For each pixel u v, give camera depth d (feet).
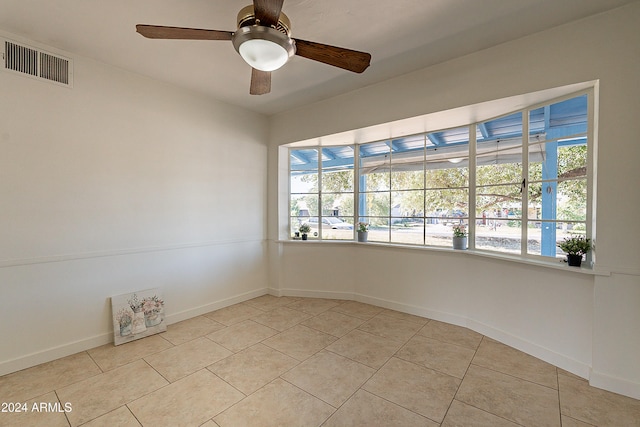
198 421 5.41
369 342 8.48
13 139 7.08
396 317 10.40
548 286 7.38
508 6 6.13
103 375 6.90
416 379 6.66
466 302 9.49
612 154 6.21
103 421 5.42
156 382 6.61
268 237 13.33
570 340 6.94
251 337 8.87
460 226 10.05
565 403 5.84
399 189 11.60
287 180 13.42
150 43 7.46
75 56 7.95
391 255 11.25
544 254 7.81
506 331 8.32
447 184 10.41
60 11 6.23
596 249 6.38
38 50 7.40
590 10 6.23
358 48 7.75
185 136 10.34
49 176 7.58
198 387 6.42
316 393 6.20
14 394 6.21
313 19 6.51
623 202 6.11
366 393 6.18
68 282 7.91
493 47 7.72
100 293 8.46
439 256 10.05
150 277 9.48
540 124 7.96
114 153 8.69
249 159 12.53
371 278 11.83
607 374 6.26
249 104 11.81
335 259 12.57
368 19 6.54
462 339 8.64
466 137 10.09
